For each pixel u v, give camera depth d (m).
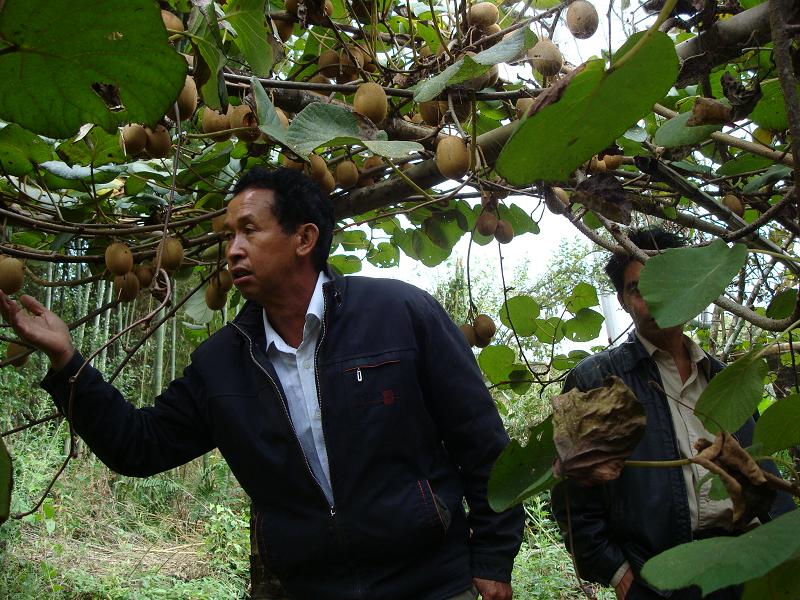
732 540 0.50
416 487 1.43
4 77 0.74
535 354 3.86
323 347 1.46
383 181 1.87
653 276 0.69
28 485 4.77
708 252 0.69
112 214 1.93
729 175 1.61
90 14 0.67
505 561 1.47
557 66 1.39
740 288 2.07
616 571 1.64
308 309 1.48
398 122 1.72
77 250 1.96
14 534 4.32
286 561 1.47
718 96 1.81
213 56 1.30
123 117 0.81
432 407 1.51
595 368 1.77
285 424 1.46
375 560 1.42
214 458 7.09
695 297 0.67
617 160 1.72
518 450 0.71
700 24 1.19
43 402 6.00
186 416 1.60
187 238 1.82
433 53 1.93
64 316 6.09
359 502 1.41
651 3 1.23
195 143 2.10
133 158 1.55
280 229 1.46
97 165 1.54
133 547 5.30
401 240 2.53
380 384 1.43
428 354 1.49
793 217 1.29
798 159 0.56
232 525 5.44
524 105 1.55
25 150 1.53
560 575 4.19
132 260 1.63
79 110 0.79
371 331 1.47
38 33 0.69
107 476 6.20
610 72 0.59
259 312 1.58
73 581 4.31
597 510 1.68
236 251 1.45
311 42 1.92
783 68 0.57
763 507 0.58
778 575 0.57
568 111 0.61
